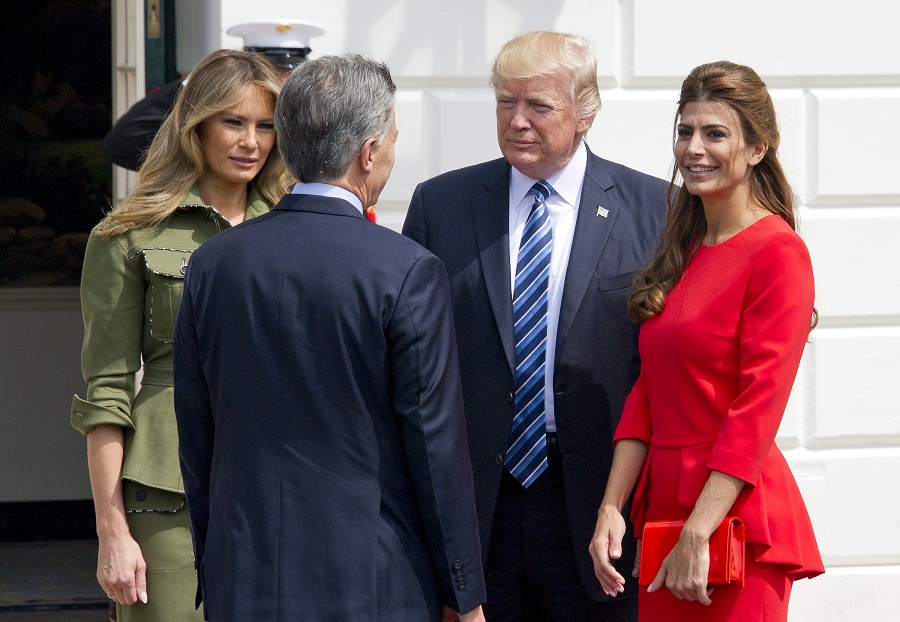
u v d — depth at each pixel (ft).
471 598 25.72
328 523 24.77
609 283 33.99
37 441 70.49
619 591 31.27
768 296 28.19
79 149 73.26
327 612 24.57
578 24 46.88
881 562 48.85
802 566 28.89
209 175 34.42
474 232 35.14
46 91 72.95
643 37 46.96
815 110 47.93
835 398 48.21
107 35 73.61
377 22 45.98
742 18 47.32
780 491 29.19
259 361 25.25
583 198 34.68
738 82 29.32
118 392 32.12
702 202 30.60
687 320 29.30
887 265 48.16
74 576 62.34
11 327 70.49
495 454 33.76
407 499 25.80
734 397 28.91
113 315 32.19
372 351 24.94
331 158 25.99
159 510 32.07
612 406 33.99
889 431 48.37
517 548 34.09
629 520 34.30
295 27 41.63
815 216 48.08
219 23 45.39
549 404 33.86
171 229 33.14
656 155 47.39
